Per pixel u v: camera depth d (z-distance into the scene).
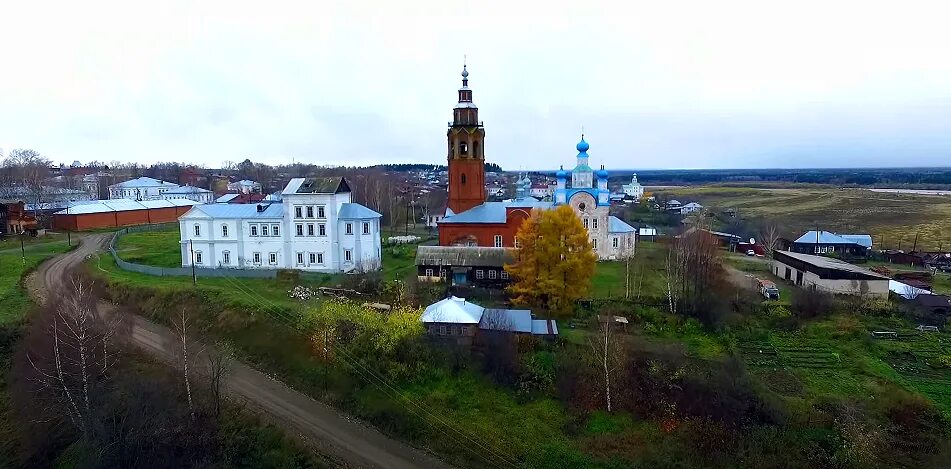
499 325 47.47
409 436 39.78
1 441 40.59
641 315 55.53
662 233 115.69
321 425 40.56
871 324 56.25
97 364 41.91
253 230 71.00
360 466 36.88
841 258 91.19
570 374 44.12
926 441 38.62
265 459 37.53
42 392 41.59
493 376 44.25
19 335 49.72
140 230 104.25
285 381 45.53
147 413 39.62
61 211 104.25
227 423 40.19
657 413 41.88
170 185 164.88
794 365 48.19
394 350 45.44
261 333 50.00
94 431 38.59
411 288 59.25
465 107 84.06
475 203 85.38
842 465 37.06
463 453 38.38
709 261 58.00
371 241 71.06
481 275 64.25
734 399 40.84
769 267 84.31
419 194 182.75
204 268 67.50
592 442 39.56
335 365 44.78
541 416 41.53
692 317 55.69
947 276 79.62
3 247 82.88
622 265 77.38
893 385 44.09
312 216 69.38
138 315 56.41
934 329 55.59
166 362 46.72
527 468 37.50
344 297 56.88
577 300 57.47
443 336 47.25
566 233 54.97
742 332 54.06
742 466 37.69
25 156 181.50
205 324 53.12
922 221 157.62
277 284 62.12
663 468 37.78
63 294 56.28
